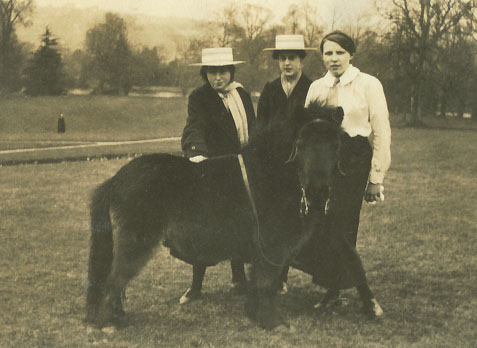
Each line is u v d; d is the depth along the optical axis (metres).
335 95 3.93
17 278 4.62
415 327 3.63
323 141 3.14
